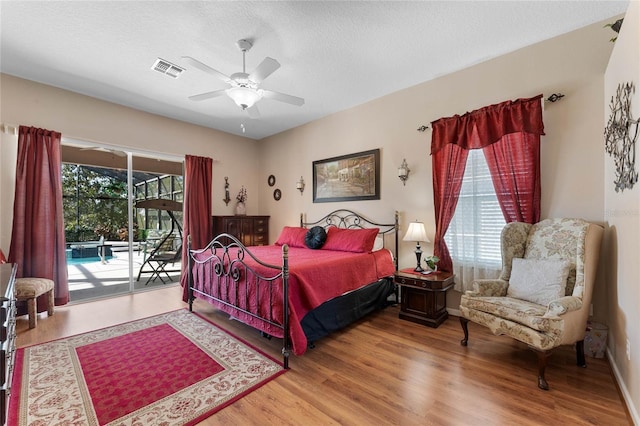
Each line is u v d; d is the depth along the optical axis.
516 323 2.04
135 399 1.78
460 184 3.10
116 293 4.08
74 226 3.83
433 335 2.73
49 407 1.70
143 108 4.15
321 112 4.45
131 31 2.44
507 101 2.77
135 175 4.31
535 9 2.24
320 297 2.49
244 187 5.58
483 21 2.37
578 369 2.09
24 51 2.72
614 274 2.10
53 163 3.39
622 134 1.88
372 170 3.98
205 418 1.62
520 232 2.62
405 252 3.68
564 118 2.58
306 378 2.01
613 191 2.13
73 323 3.01
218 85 3.43
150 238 4.50
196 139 4.88
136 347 2.48
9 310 1.70
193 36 2.51
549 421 1.57
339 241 3.71
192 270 3.50
